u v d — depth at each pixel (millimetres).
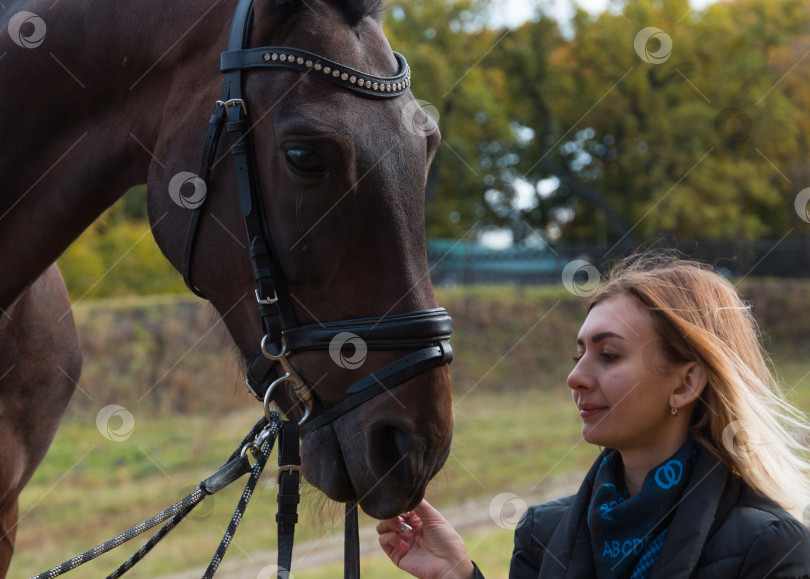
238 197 1753
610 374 1521
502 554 5430
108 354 11570
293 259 1678
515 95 20859
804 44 19734
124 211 13773
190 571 5836
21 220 2021
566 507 1678
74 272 12500
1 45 1969
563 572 1532
